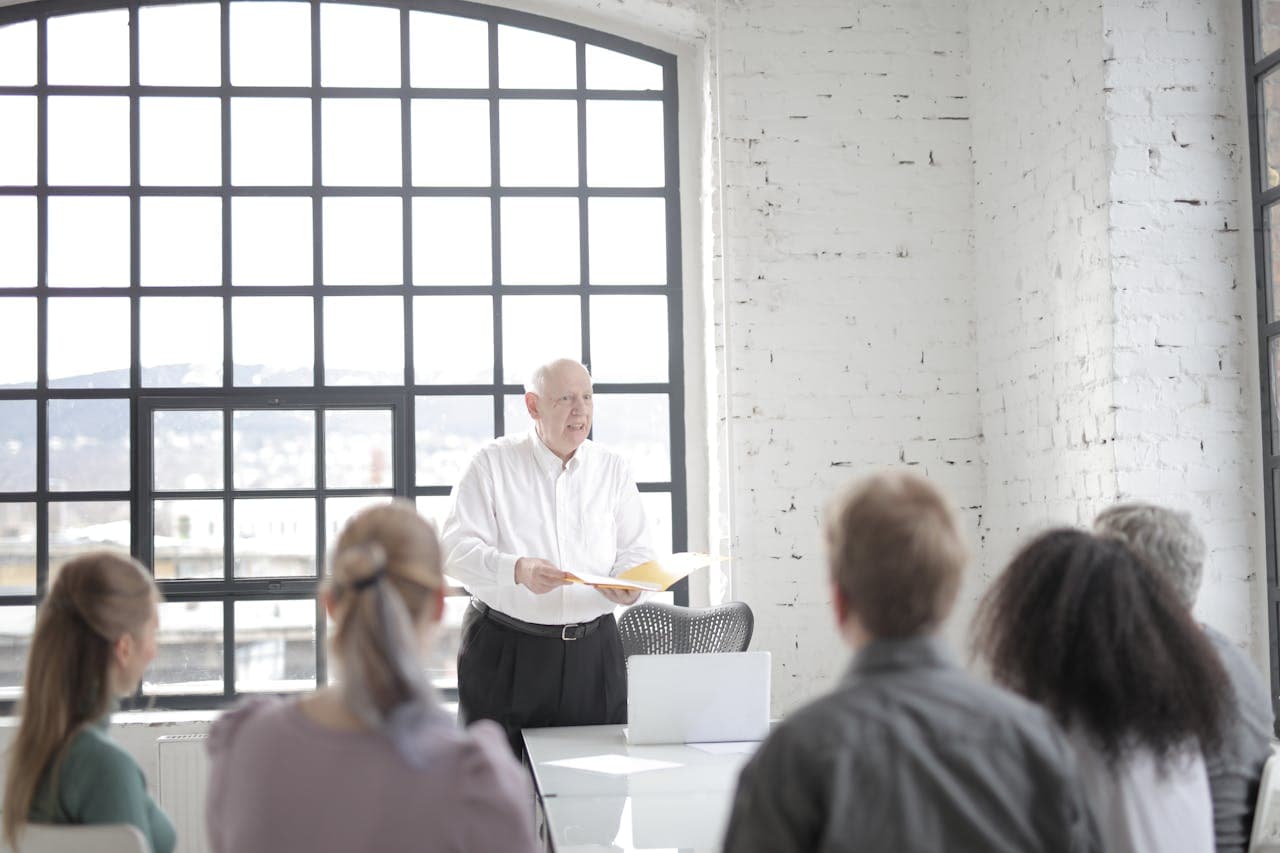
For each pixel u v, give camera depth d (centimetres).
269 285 450
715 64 443
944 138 445
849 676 130
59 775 178
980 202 439
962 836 122
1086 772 161
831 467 436
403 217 457
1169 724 159
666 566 317
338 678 137
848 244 441
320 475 448
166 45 453
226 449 445
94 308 445
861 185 442
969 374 442
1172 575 181
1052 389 384
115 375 444
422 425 454
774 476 435
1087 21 358
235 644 444
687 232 465
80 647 182
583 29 466
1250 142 344
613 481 362
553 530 351
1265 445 340
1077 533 171
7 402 441
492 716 335
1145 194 348
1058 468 380
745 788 125
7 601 437
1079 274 365
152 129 451
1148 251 347
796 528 434
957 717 125
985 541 437
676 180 466
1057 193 379
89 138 449
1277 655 333
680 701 296
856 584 129
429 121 461
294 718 138
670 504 459
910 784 121
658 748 290
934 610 128
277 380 449
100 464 442
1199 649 164
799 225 440
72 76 450
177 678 442
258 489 446
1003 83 417
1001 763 125
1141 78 350
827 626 433
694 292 464
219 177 452
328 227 455
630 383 461
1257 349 343
